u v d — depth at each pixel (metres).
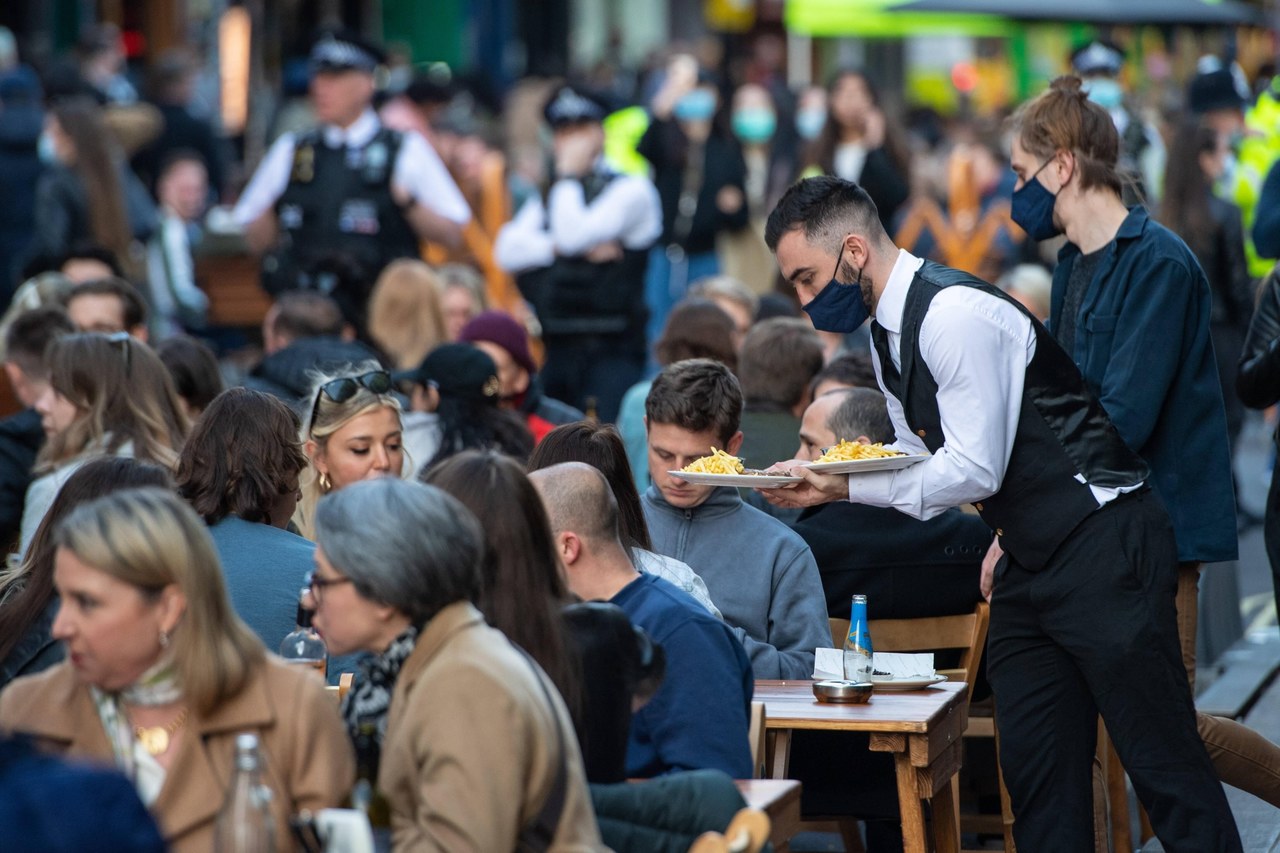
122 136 43.34
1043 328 13.85
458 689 10.00
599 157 31.84
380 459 16.12
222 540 14.25
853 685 14.20
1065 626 13.89
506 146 52.66
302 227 30.86
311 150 30.91
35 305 24.73
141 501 10.05
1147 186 34.41
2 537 20.05
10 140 38.91
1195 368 15.41
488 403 20.25
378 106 44.34
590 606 11.38
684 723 12.05
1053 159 15.57
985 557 16.09
